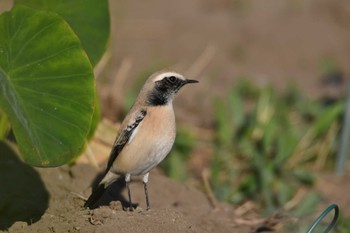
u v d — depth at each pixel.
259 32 22.64
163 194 12.94
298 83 20.22
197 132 17.02
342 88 19.88
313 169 16.02
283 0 24.30
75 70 10.40
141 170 11.48
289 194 14.40
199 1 24.39
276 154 15.57
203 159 16.06
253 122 16.48
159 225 10.29
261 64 21.31
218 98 17.17
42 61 10.38
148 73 19.00
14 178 12.05
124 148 11.29
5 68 10.26
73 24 12.37
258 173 14.85
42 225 10.50
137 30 22.30
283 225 12.42
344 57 21.81
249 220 12.65
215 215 12.62
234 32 22.64
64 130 10.15
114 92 17.14
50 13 10.41
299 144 16.20
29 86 10.27
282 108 17.27
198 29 22.64
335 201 14.47
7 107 9.46
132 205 12.20
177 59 20.97
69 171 12.50
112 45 21.44
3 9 19.92
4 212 11.48
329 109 16.41
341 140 15.73
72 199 11.29
